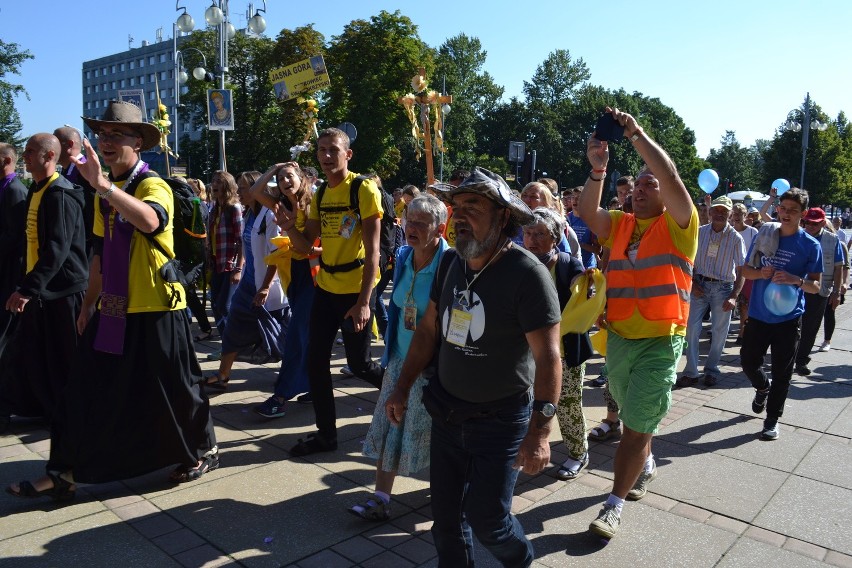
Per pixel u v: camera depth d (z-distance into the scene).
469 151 63.94
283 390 4.92
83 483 3.53
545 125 68.19
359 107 38.44
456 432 2.41
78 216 4.38
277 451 4.29
